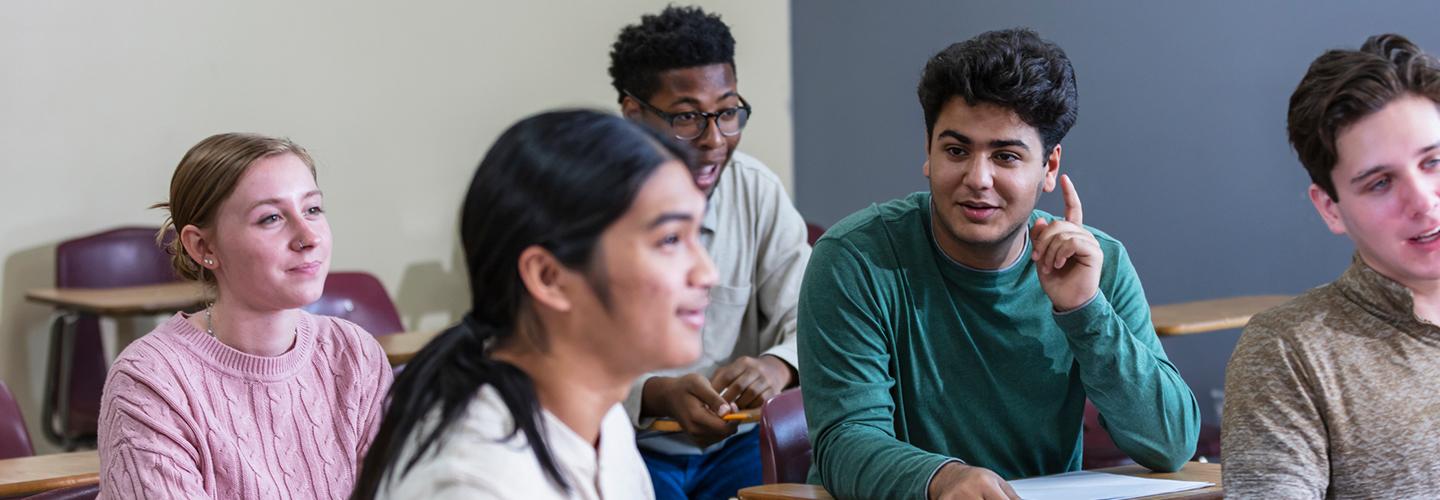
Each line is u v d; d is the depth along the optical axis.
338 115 4.62
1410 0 3.52
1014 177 1.77
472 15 4.82
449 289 4.86
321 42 4.58
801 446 2.15
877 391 1.86
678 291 0.97
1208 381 4.08
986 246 1.82
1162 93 4.08
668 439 2.68
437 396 0.98
